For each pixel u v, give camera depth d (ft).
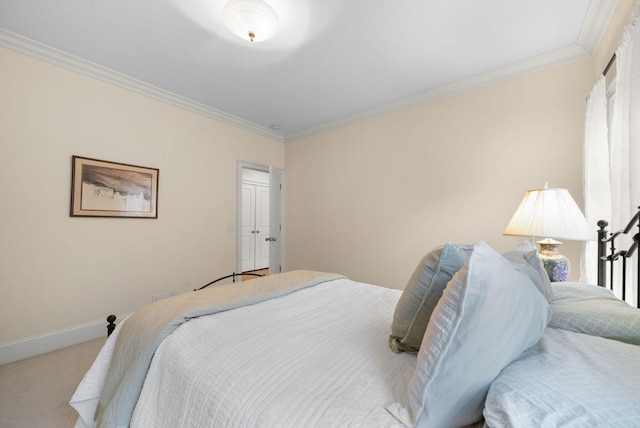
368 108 11.13
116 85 8.79
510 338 2.06
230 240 12.18
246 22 5.81
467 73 8.51
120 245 8.91
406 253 10.38
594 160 6.03
